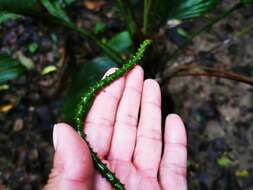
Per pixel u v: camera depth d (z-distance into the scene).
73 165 0.11
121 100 0.15
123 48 0.21
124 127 0.15
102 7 0.27
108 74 0.16
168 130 0.15
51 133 0.22
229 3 0.27
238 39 0.25
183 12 0.18
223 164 0.21
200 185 0.21
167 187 0.14
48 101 0.23
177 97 0.23
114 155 0.14
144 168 0.14
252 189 0.20
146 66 0.19
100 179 0.13
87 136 0.14
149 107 0.15
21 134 0.22
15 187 0.20
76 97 0.18
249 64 0.25
